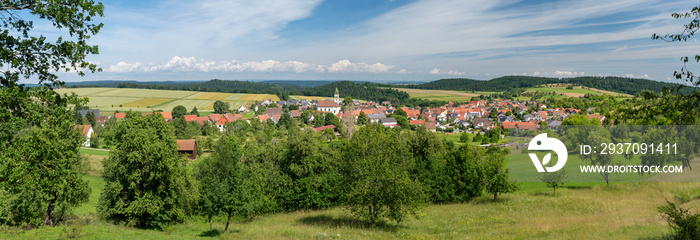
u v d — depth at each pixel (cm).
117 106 19888
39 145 1149
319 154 4575
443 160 4672
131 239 2178
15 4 1124
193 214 3578
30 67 1155
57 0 1112
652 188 3584
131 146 2781
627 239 1688
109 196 2848
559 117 17750
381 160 2941
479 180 4066
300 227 2791
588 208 3100
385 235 2466
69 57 1197
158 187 2923
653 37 843
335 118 17738
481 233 2433
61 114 1190
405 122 19488
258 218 3631
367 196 2805
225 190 2666
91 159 5803
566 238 1967
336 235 2389
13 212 2259
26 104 1085
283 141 4853
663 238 1523
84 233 2123
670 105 859
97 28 1231
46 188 1184
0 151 1085
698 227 1230
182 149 7794
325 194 4081
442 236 2411
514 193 4353
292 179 4428
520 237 2169
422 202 2912
